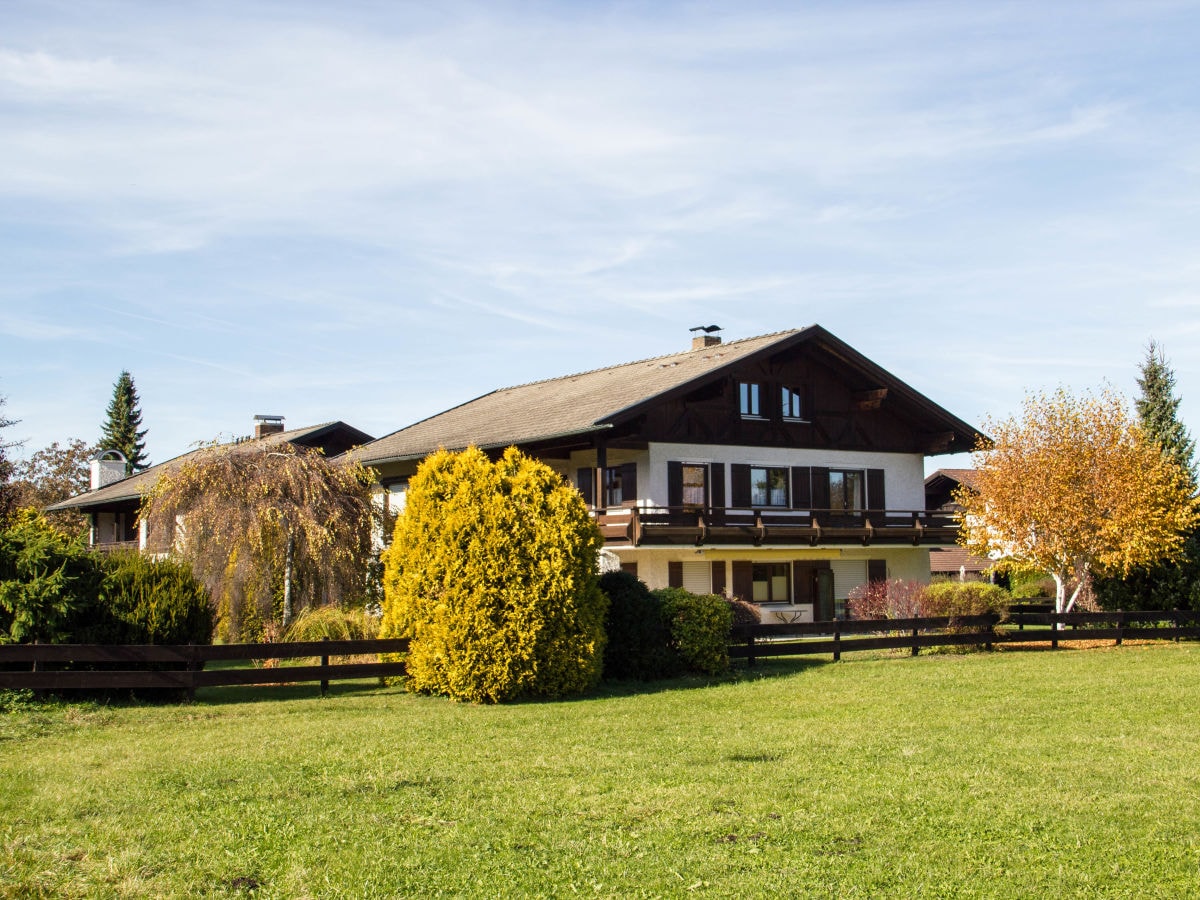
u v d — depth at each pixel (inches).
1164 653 874.1
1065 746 476.1
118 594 606.2
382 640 655.1
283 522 920.3
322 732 507.2
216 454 961.5
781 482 1286.9
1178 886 301.4
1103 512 1014.4
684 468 1203.9
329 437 1720.0
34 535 608.7
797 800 381.1
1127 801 380.5
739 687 672.4
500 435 1196.5
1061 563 1039.6
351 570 956.0
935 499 1854.1
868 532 1282.0
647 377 1258.0
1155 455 1039.6
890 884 302.2
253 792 382.9
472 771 421.1
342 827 343.3
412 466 1362.0
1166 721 543.2
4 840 321.1
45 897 280.2
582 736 498.9
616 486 1236.5
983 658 844.0
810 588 1312.7
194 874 299.4
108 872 297.9
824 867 314.0
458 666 616.4
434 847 325.7
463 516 634.2
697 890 296.2
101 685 577.6
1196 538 1094.4
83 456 2476.6
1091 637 951.6
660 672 718.5
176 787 388.5
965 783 405.4
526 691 631.2
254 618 908.0
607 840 335.3
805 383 1316.4
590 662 644.7
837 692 649.0
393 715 566.9
